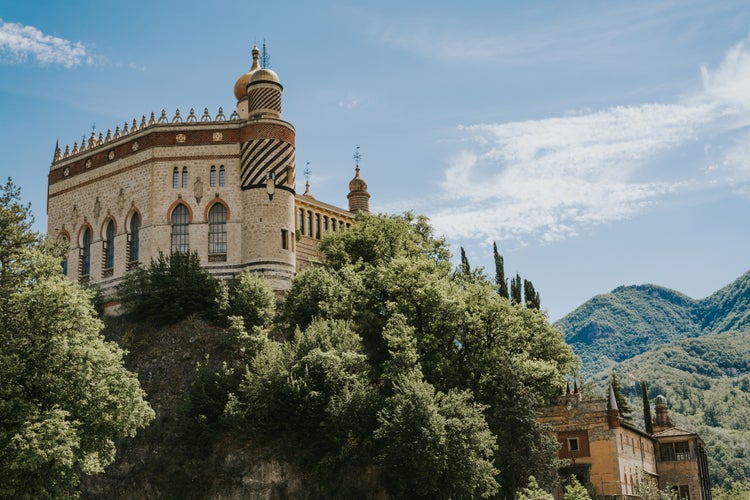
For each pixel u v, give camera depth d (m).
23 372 51.78
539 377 79.12
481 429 68.44
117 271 89.88
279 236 87.69
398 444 64.38
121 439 72.06
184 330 79.69
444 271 91.12
